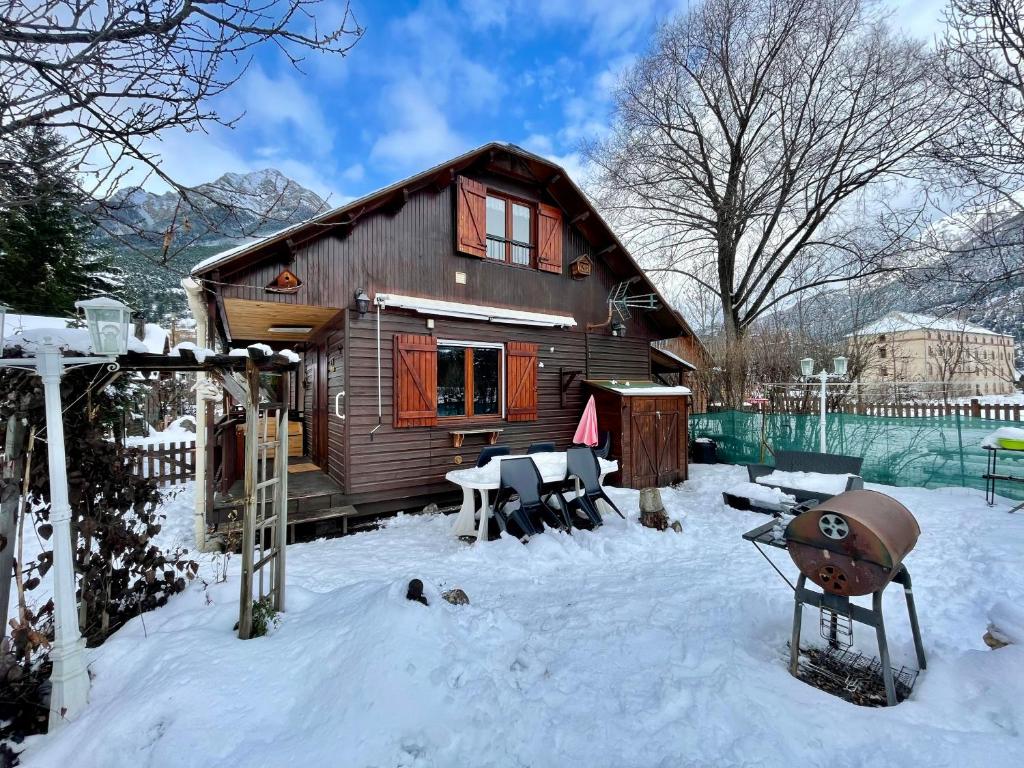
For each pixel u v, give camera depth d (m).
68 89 2.02
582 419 7.68
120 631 2.85
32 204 2.22
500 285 7.34
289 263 5.41
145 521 3.16
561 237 8.07
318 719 2.03
